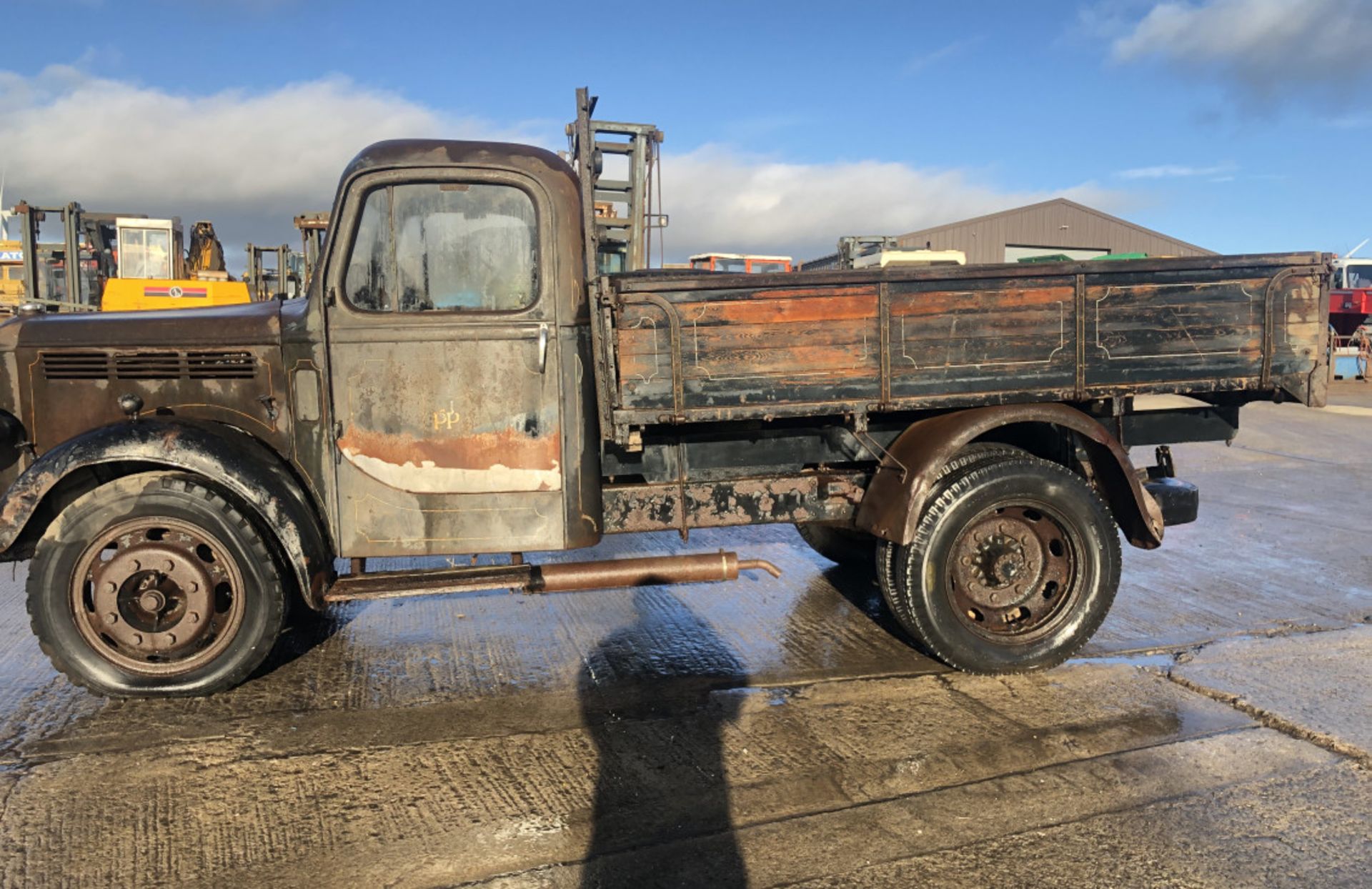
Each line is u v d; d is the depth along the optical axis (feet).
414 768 10.09
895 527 12.24
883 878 8.02
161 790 9.56
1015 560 12.75
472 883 7.95
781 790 9.58
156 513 11.27
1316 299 13.14
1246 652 13.60
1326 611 15.70
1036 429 13.75
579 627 15.03
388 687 12.41
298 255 46.47
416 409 11.73
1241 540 20.97
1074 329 12.56
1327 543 20.57
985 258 90.07
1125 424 14.44
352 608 16.02
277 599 11.67
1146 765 10.04
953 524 12.26
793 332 11.78
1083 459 13.55
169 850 8.44
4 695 11.98
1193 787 9.56
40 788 9.58
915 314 12.12
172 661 11.60
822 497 13.32
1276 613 15.60
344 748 10.55
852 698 11.98
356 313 11.64
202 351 11.98
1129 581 17.63
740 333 11.64
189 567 11.35
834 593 17.03
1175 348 12.83
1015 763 10.13
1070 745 10.55
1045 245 90.53
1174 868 8.14
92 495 11.23
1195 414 14.70
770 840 8.63
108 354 12.12
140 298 34.76
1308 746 10.50
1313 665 13.05
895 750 10.46
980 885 7.91
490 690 12.35
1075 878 7.99
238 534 11.39
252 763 10.18
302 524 11.35
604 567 12.19
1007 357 12.44
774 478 13.17
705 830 8.81
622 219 15.42
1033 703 11.75
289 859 8.31
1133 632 14.65
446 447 11.80
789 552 20.34
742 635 14.61
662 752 10.47
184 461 11.04
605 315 11.36
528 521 12.00
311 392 11.75
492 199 11.80
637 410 11.50
